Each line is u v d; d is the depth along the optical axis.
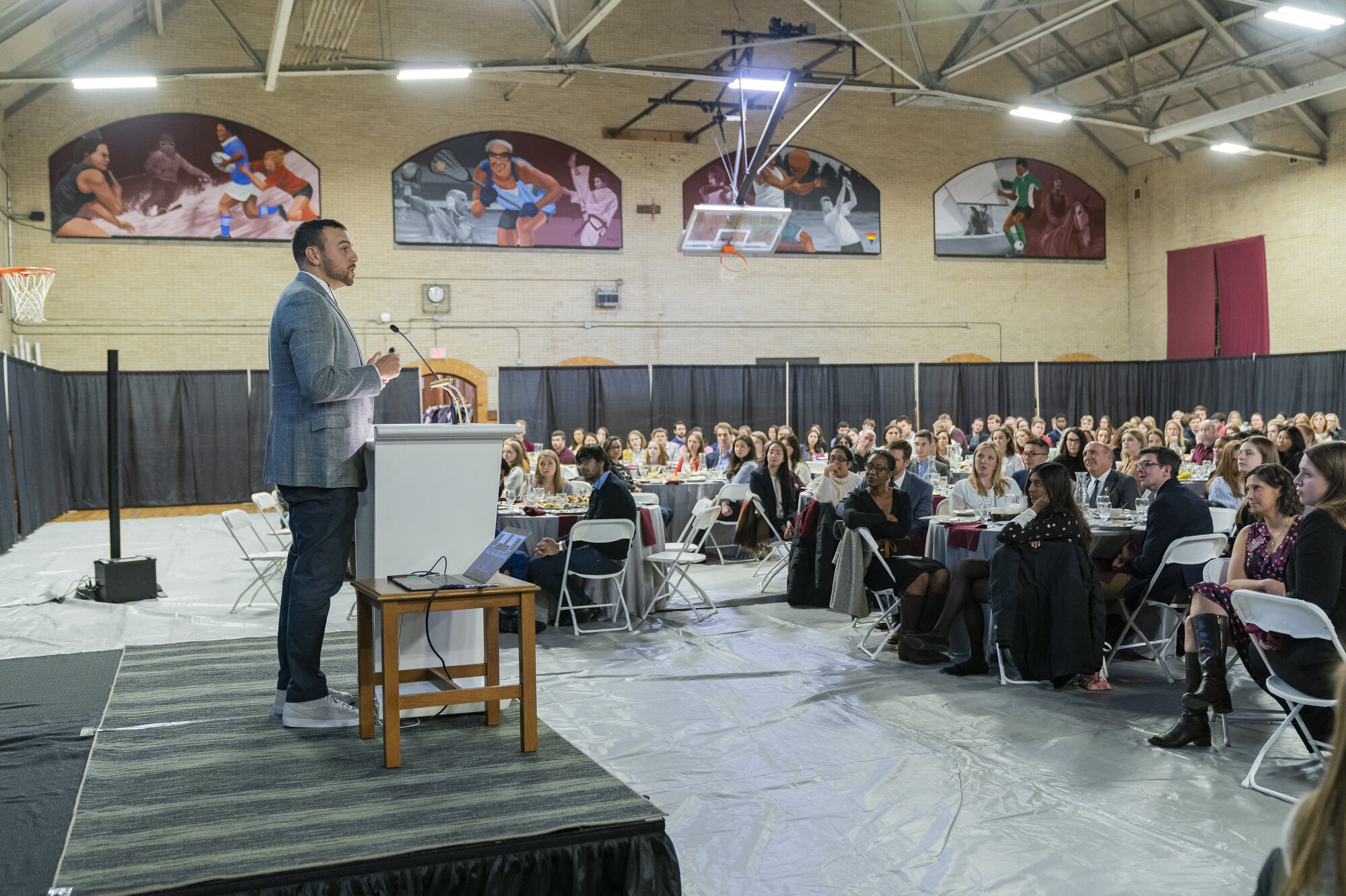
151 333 15.73
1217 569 4.65
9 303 14.38
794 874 3.08
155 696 4.36
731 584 8.47
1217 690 4.11
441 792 3.07
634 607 7.11
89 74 11.85
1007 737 4.34
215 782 3.18
